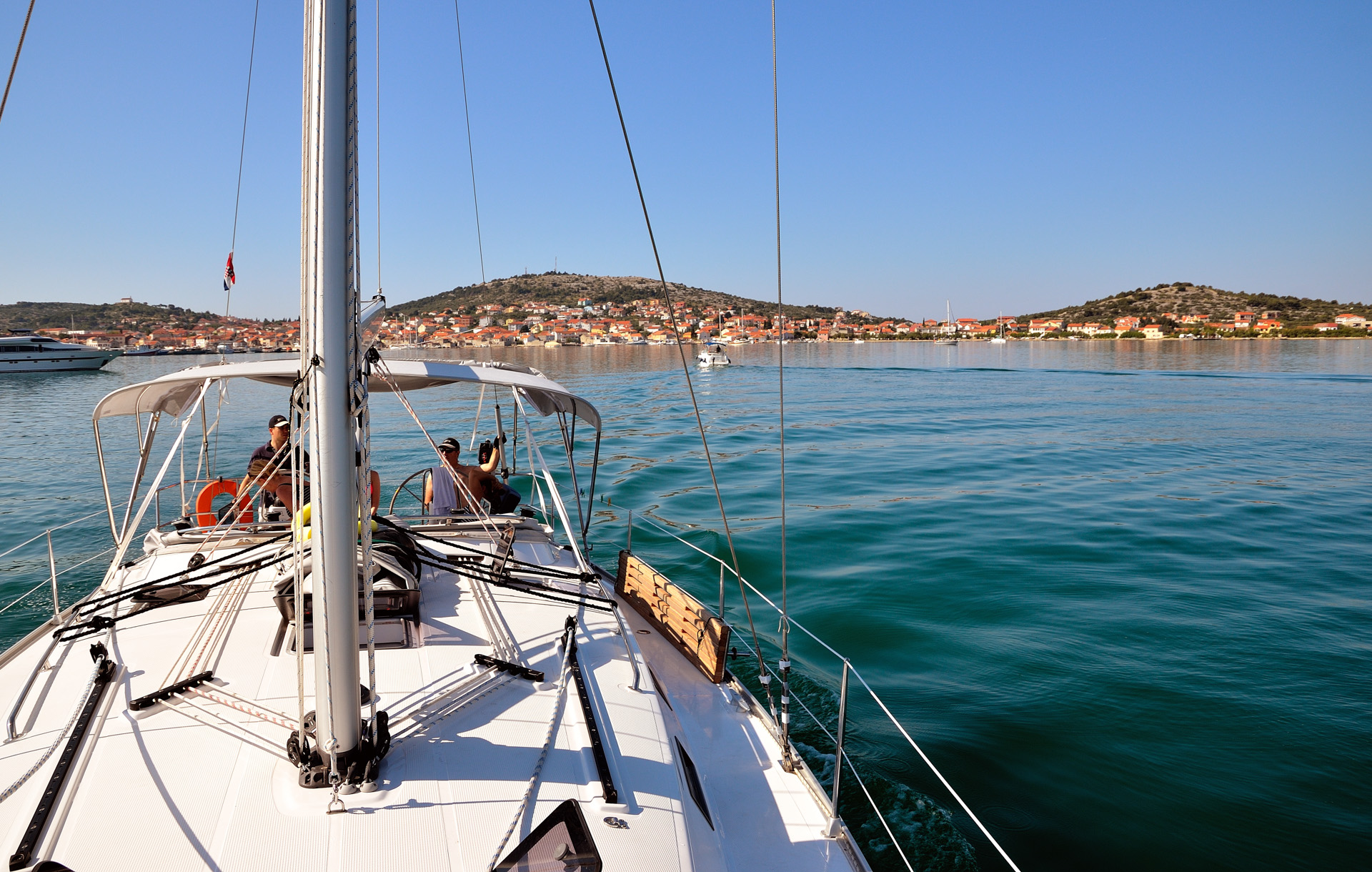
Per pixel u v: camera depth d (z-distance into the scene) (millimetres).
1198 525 11023
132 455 15898
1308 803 4422
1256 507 12383
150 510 11086
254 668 2904
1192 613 7387
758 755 3439
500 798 2287
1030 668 6148
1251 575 8648
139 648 3047
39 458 15797
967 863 3879
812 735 5066
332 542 1979
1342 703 5594
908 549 9539
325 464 1925
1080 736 5098
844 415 26375
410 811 2188
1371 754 4930
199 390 5270
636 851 2201
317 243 1877
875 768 4695
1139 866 3900
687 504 12164
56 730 2525
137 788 2234
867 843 4031
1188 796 4492
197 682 2775
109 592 3529
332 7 1803
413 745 2473
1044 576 8469
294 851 2033
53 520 10680
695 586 8156
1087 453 18094
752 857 2807
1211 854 3998
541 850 2100
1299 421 25047
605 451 17438
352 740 2184
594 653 3301
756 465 15828
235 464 14281
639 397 32125
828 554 9328
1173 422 24844
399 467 13594
